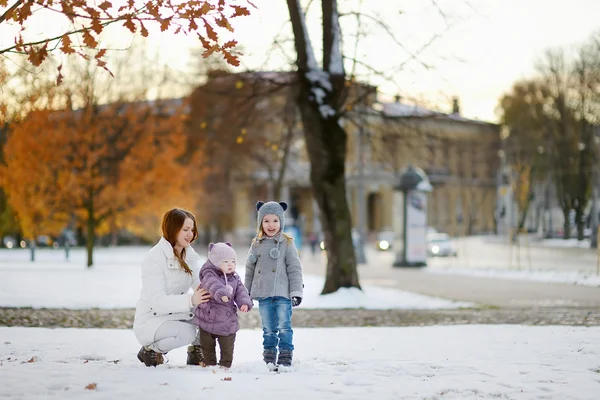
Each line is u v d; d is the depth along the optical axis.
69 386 8.28
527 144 81.69
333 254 25.36
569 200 82.75
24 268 41.00
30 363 10.23
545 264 50.34
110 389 8.18
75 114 41.09
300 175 91.75
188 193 45.41
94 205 42.12
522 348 12.38
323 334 15.25
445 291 29.14
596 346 12.58
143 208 43.16
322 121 25.06
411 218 48.56
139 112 42.81
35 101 38.59
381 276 39.44
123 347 12.94
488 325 16.75
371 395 8.20
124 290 27.05
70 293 25.61
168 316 9.79
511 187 86.56
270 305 10.56
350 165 98.19
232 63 9.41
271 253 10.46
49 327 17.20
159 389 8.16
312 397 7.98
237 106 27.28
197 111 42.44
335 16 23.30
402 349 12.62
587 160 75.75
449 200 127.75
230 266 9.80
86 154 40.72
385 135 27.48
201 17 9.12
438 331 15.41
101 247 84.50
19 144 39.31
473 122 26.55
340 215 25.36
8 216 71.38
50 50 9.43
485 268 44.78
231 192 91.75
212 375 9.11
